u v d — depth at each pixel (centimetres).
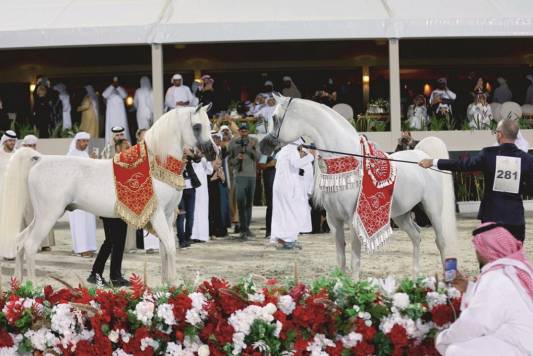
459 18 1873
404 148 1680
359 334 587
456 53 2488
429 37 1873
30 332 616
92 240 1330
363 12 1909
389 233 880
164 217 952
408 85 2497
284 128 895
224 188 1573
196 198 1461
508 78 2497
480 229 510
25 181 970
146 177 943
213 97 2148
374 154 888
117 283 1044
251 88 2473
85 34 1852
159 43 1853
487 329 485
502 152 746
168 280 953
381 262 1194
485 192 757
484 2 1967
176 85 2022
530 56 2494
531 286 490
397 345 582
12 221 965
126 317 601
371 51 2459
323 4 1948
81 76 2475
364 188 869
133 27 1850
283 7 1936
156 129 949
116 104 2069
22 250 984
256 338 583
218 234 1553
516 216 738
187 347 592
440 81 2161
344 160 875
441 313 583
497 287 486
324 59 2458
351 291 605
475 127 2039
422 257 1238
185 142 945
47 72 2459
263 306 592
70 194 958
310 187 1479
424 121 2059
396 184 920
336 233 909
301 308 591
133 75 2483
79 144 1305
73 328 608
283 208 1359
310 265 1180
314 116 888
